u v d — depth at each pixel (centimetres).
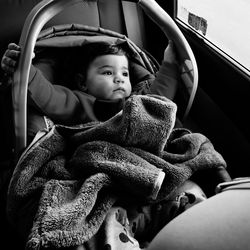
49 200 88
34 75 120
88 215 88
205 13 152
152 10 124
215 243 53
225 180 106
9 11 143
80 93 136
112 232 87
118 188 95
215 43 148
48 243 78
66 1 110
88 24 154
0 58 142
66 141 107
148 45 174
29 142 117
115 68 141
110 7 160
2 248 121
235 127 137
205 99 154
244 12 136
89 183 89
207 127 149
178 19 172
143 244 100
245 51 133
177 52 133
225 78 140
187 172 101
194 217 59
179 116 139
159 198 99
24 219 94
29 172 96
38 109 123
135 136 101
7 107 127
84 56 147
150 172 93
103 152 98
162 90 134
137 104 103
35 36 105
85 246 84
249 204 58
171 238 56
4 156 141
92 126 110
